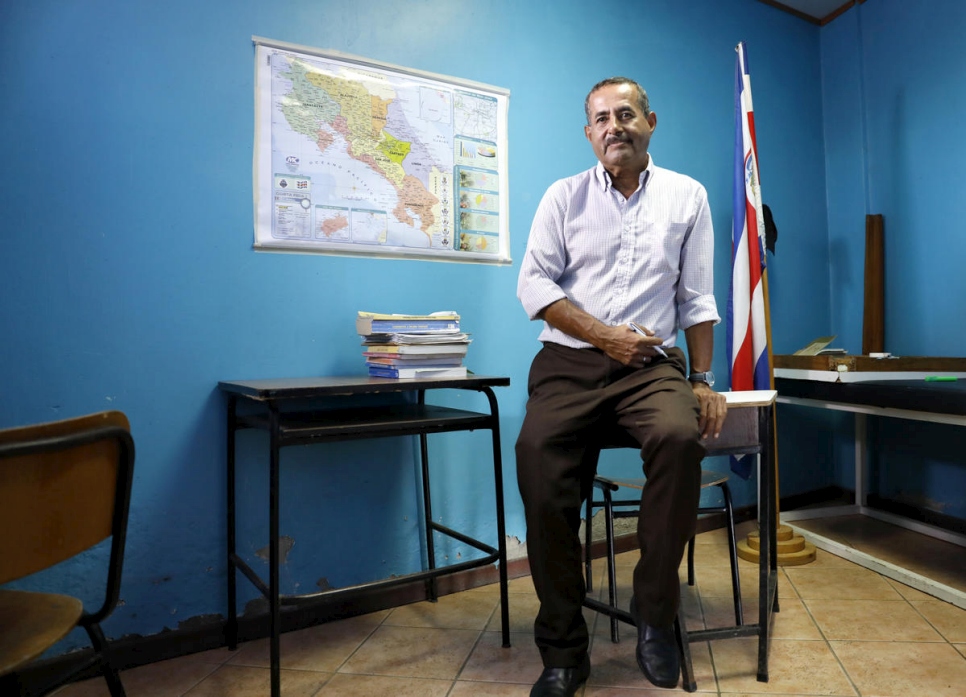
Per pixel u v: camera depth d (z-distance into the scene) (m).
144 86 1.81
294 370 2.02
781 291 3.25
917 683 1.58
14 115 1.65
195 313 1.87
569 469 1.53
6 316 1.64
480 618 2.06
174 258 1.84
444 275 2.29
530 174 2.49
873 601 2.11
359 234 2.12
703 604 2.12
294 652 1.84
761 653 1.61
